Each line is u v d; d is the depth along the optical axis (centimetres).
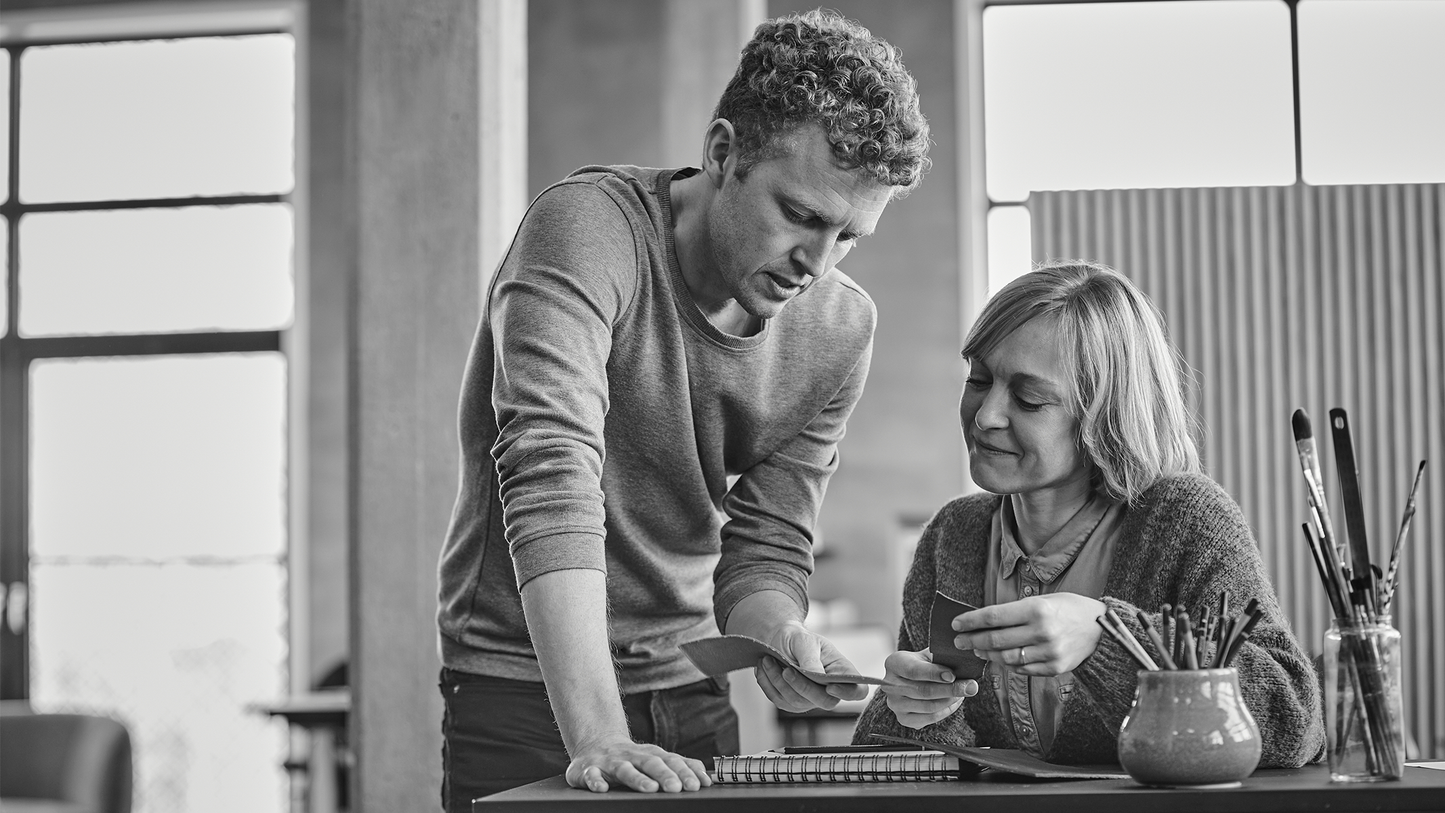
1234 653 124
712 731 208
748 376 191
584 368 165
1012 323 162
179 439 802
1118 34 776
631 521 194
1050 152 777
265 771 784
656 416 188
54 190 823
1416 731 648
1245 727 119
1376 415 672
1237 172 760
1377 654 125
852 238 169
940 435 772
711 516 202
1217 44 767
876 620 768
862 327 204
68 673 796
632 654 198
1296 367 678
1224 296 685
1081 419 162
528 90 789
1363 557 128
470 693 193
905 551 763
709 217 177
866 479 777
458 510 195
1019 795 115
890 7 787
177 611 795
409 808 321
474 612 193
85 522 802
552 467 155
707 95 578
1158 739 119
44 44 831
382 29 341
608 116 783
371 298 335
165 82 825
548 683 148
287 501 790
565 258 170
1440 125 746
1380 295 677
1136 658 127
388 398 331
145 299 812
